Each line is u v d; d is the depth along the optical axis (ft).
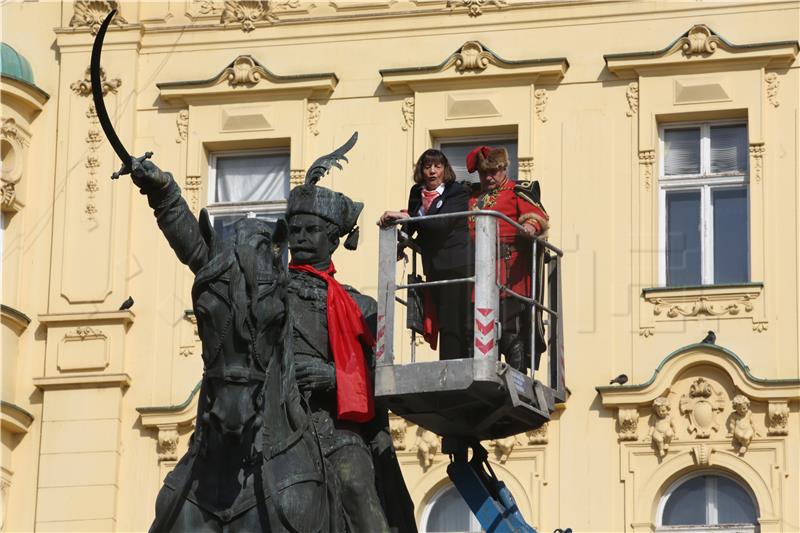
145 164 71.36
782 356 122.42
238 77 130.82
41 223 131.23
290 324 71.15
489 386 74.43
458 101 128.67
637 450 121.90
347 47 131.34
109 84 132.57
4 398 127.44
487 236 75.77
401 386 74.49
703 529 121.08
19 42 133.80
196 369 128.06
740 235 125.49
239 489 68.95
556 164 127.44
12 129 131.03
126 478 126.62
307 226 75.00
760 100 126.11
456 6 130.62
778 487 120.06
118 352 128.47
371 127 129.59
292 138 130.11
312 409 73.10
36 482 126.93
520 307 78.28
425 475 122.21
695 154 127.03
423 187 79.46
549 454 122.42
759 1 127.85
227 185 131.23
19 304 130.11
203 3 133.49
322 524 70.28
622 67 127.44
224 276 68.59
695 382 121.80
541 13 129.80
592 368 123.75
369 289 126.82
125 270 130.00
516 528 78.13
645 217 126.00
